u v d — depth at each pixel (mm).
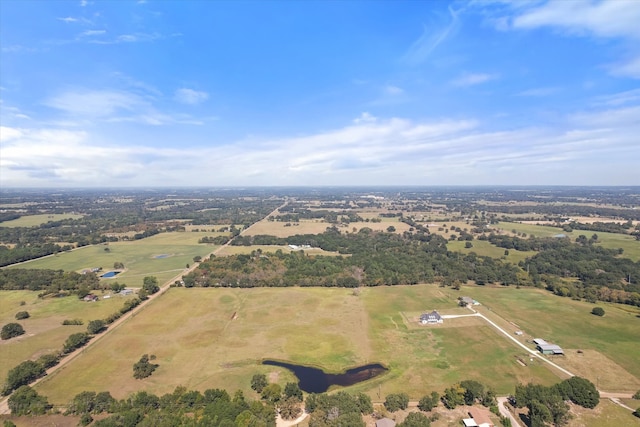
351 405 73125
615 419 72625
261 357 99750
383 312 131625
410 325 119750
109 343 106438
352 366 95562
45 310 132000
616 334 111750
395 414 74625
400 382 87812
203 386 85938
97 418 72375
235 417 69875
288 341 108812
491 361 96688
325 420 69688
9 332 109000
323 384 87688
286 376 90750
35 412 73688
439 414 74312
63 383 86188
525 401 75062
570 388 77938
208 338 110500
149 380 87875
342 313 130750
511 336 111000
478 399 78375
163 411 72125
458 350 102812
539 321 122062
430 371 92438
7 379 84438
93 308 134000
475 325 119250
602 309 127250
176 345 105812
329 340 109500
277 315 128875
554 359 97125
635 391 82812
